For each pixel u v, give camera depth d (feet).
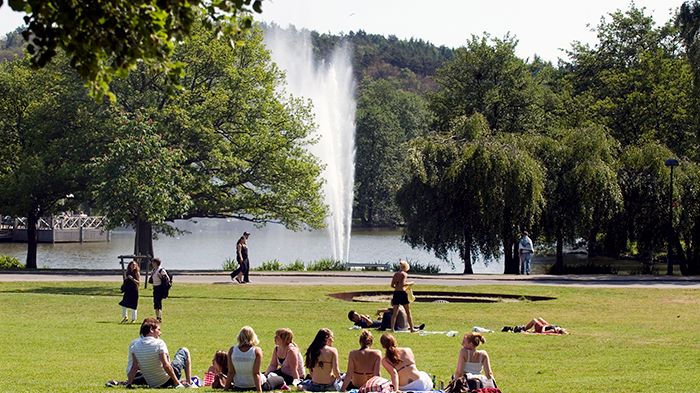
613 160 184.65
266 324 97.91
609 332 93.04
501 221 177.68
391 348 55.88
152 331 58.34
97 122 180.86
